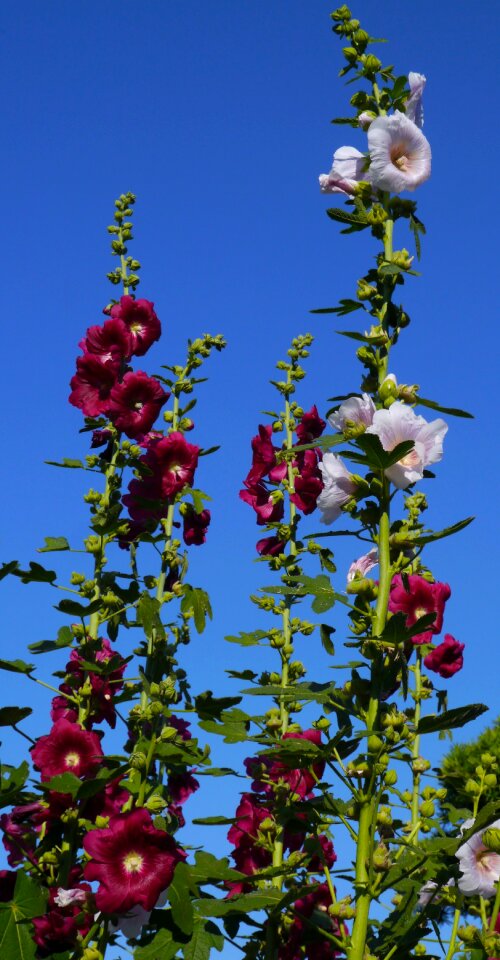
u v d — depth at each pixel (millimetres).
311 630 2750
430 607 2584
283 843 2627
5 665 2553
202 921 2359
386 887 2271
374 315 2443
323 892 2580
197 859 2441
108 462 2844
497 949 2348
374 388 2414
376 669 2328
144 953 2318
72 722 2639
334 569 2799
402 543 2357
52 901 2479
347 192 2473
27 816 2586
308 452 2842
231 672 2684
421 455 2338
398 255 2420
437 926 2383
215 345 3020
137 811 2373
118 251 3102
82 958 2416
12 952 2406
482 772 2479
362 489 2375
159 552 2816
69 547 2693
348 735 2330
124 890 2354
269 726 2650
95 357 2877
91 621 2662
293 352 2965
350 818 2328
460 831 2463
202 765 2480
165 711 2475
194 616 2695
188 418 2977
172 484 2852
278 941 2514
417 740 2709
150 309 2961
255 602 2775
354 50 2502
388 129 2414
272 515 2854
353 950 2254
